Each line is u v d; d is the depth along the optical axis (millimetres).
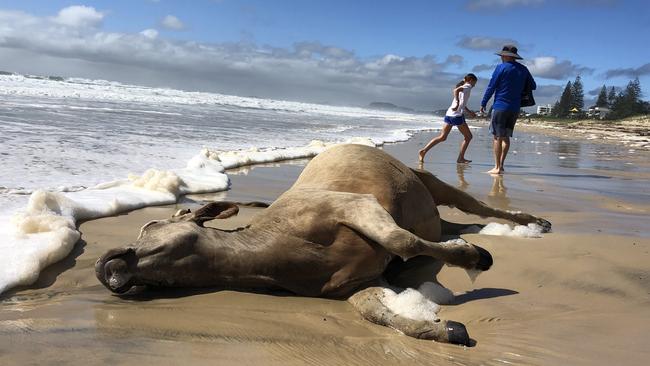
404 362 2619
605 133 31688
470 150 15711
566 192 8227
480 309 3379
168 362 2418
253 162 9711
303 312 3324
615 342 2881
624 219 6188
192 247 3385
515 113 9992
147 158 8320
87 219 4973
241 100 46406
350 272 3605
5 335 2602
